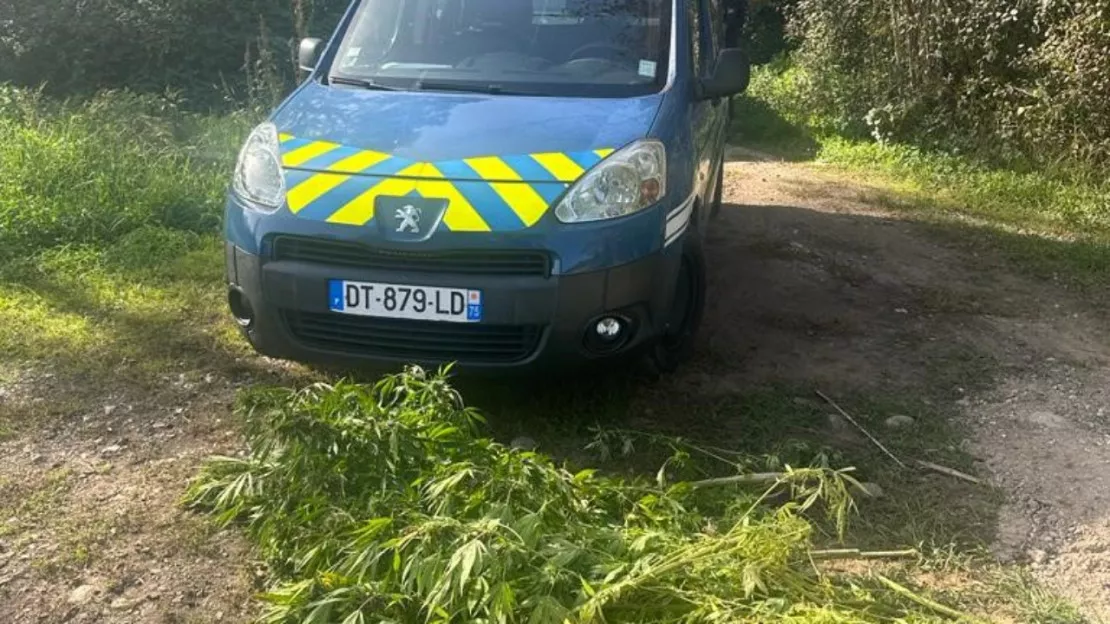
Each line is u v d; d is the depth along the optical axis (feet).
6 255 19.54
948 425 14.56
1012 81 33.50
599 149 13.41
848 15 38.60
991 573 11.07
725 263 21.81
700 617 9.03
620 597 9.20
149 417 13.97
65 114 26.50
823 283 20.86
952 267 22.57
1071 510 12.49
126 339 16.31
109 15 32.60
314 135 13.97
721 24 25.13
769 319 18.57
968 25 33.45
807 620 8.90
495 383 14.90
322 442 10.94
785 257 22.43
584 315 12.77
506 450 11.46
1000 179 30.86
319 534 10.46
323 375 15.35
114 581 10.52
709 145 17.56
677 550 9.74
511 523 9.68
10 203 20.65
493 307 12.57
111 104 27.73
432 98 14.87
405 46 16.39
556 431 13.84
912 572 11.03
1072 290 21.42
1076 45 29.99
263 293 13.24
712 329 17.92
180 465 12.76
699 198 16.19
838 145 37.14
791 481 11.66
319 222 12.84
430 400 12.16
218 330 16.85
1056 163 30.58
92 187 21.84
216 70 33.53
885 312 19.33
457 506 10.37
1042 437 14.38
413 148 13.42
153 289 18.39
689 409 14.67
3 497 11.91
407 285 12.66
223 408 14.29
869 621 9.50
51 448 13.08
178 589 10.44
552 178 12.89
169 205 21.86
